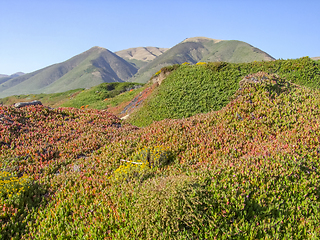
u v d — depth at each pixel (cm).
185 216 570
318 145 894
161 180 736
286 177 713
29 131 1418
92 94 6900
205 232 554
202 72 2803
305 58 2512
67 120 1698
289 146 911
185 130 1236
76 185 873
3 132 1316
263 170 739
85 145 1277
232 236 556
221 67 2739
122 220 628
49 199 798
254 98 1358
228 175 734
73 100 6706
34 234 625
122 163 1014
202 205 603
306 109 1209
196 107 2336
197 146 1072
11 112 1546
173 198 604
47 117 1647
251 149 991
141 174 860
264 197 645
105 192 782
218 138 1092
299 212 628
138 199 671
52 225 655
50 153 1170
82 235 605
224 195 628
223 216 584
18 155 1120
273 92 1379
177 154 1032
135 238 571
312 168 770
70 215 695
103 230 611
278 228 568
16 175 927
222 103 2311
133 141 1205
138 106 3372
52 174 983
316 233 558
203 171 770
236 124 1214
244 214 601
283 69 2533
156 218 582
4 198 735
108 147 1205
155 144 1127
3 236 602
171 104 2488
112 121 1769
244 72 2612
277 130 1105
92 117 1769
